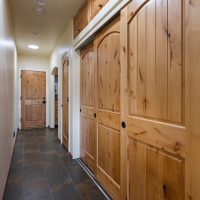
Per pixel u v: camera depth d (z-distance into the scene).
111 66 1.96
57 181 2.37
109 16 1.85
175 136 1.06
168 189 1.13
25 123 6.02
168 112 1.12
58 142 4.32
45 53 5.82
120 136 1.71
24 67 5.96
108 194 2.04
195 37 0.91
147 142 1.32
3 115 1.97
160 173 1.19
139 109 1.42
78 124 3.20
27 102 6.04
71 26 3.25
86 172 2.64
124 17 1.59
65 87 3.87
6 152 2.26
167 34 1.12
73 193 2.08
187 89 0.97
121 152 1.68
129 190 1.56
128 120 1.56
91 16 2.31
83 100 3.00
